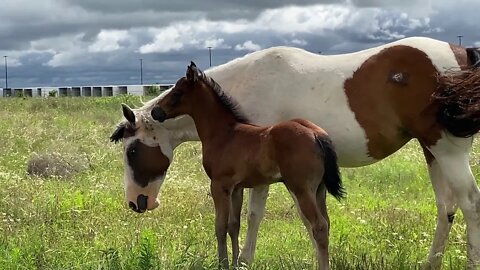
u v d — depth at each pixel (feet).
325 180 11.44
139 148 14.35
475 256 12.71
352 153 13.46
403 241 15.21
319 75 13.41
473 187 12.94
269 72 13.64
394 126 13.23
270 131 11.79
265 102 13.56
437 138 12.93
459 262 13.52
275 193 21.04
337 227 16.94
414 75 12.91
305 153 11.30
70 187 20.93
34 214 17.22
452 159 12.98
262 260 13.94
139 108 14.58
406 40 13.24
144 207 14.60
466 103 12.41
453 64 12.84
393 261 13.34
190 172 24.03
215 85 12.92
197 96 13.03
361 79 13.19
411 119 13.08
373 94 13.11
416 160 26.55
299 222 17.92
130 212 18.04
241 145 12.23
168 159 14.53
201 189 20.75
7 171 23.34
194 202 19.21
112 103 56.18
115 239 15.10
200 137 13.08
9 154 26.61
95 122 39.17
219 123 12.80
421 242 15.35
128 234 15.60
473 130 12.61
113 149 28.04
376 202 20.06
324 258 11.27
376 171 24.00
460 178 12.91
